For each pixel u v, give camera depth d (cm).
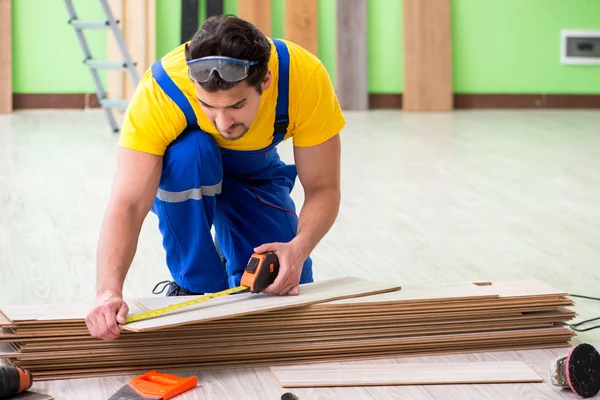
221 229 282
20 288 312
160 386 212
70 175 520
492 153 612
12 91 776
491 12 832
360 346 235
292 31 796
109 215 227
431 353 240
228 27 204
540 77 849
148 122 232
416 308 238
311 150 248
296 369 228
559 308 254
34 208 436
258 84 211
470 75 841
